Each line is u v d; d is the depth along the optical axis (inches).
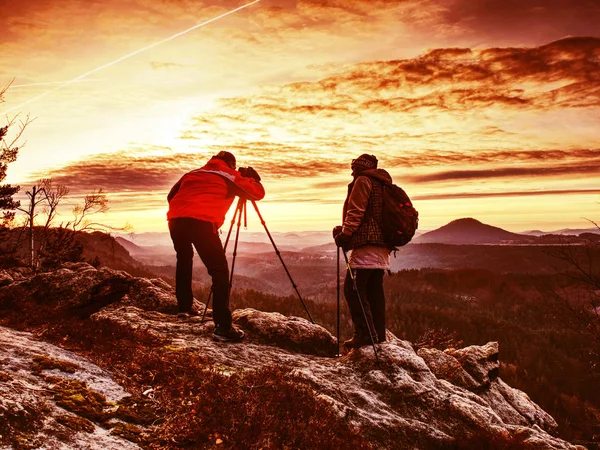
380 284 219.8
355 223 203.0
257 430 127.3
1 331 173.5
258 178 235.3
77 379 136.6
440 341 342.3
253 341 225.0
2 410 100.8
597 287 401.4
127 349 174.1
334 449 133.8
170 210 219.8
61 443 101.0
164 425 124.6
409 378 193.2
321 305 2719.0
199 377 156.6
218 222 216.1
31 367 135.3
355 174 220.1
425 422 176.7
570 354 2263.8
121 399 133.3
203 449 117.8
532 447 172.7
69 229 575.8
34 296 258.1
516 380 2021.4
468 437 173.5
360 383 188.7
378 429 160.9
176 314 260.4
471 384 250.8
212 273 215.9
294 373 176.7
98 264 541.0
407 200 208.5
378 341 215.2
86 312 257.4
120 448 107.8
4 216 516.4
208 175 218.2
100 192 663.8
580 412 1456.7
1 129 494.6
